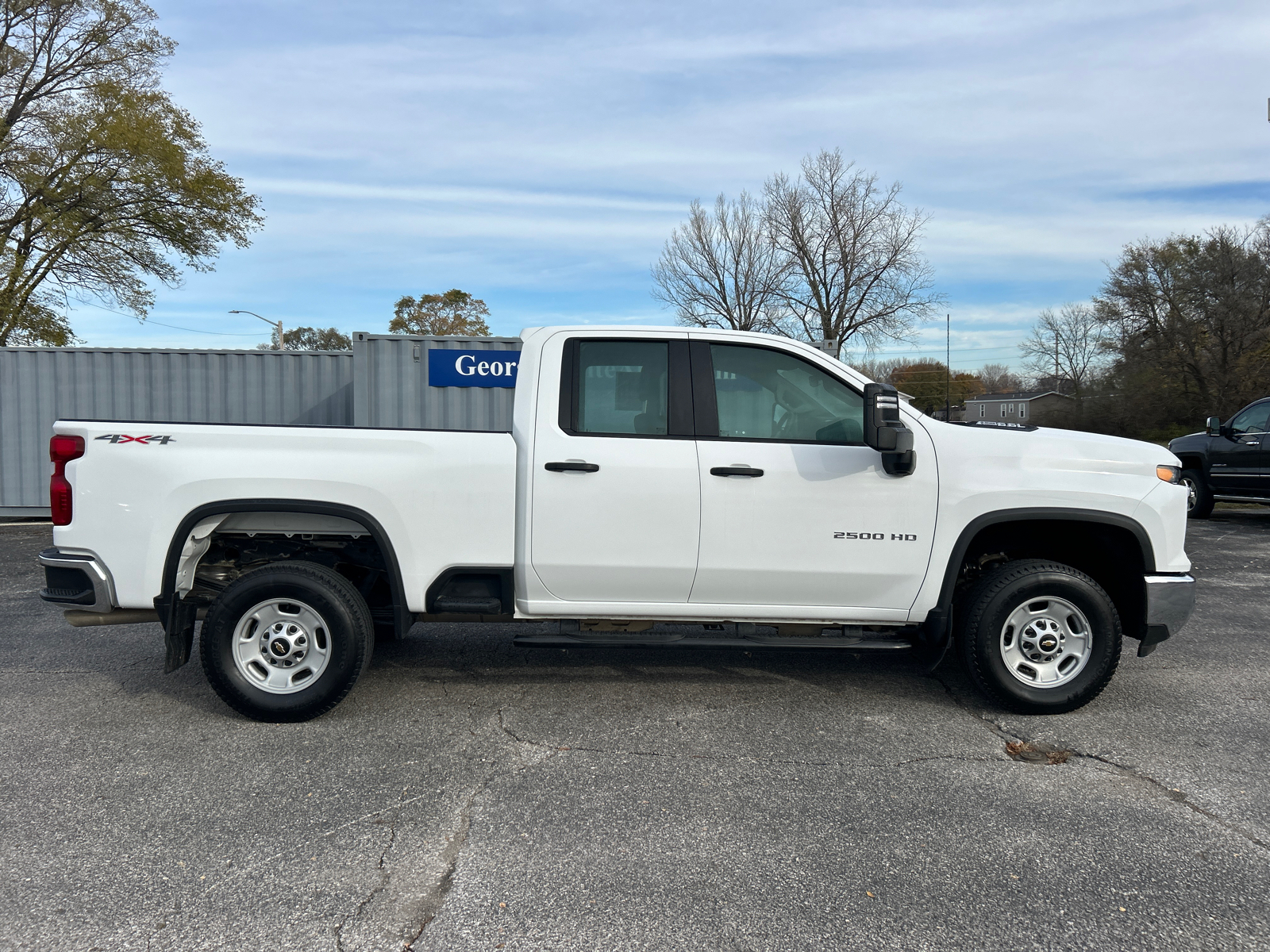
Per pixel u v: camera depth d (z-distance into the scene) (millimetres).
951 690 4691
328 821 3148
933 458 4121
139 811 3225
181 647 4102
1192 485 13719
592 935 2436
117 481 3992
